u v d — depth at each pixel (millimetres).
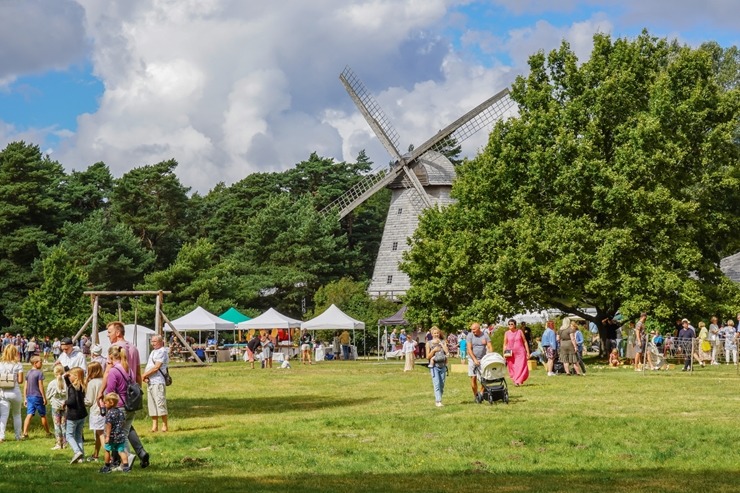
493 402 27766
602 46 54156
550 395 30234
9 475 16516
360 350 88062
